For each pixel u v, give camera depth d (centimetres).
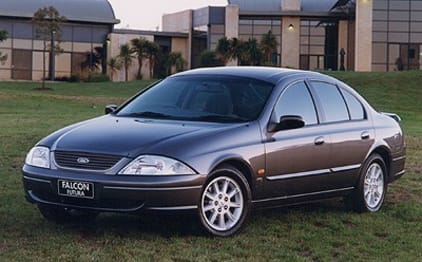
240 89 810
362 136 875
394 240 756
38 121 2130
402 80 4444
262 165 751
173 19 7100
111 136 720
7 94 3734
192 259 652
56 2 6200
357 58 5991
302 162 793
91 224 777
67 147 713
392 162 929
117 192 680
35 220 784
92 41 6328
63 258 641
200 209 705
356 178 868
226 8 6381
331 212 876
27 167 734
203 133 725
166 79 880
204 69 880
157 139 708
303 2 6556
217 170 716
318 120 834
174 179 683
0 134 1614
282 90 811
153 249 677
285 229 782
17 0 6066
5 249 666
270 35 5884
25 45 6084
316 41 6397
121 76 6256
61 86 5006
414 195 997
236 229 739
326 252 701
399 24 5984
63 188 699
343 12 6284
